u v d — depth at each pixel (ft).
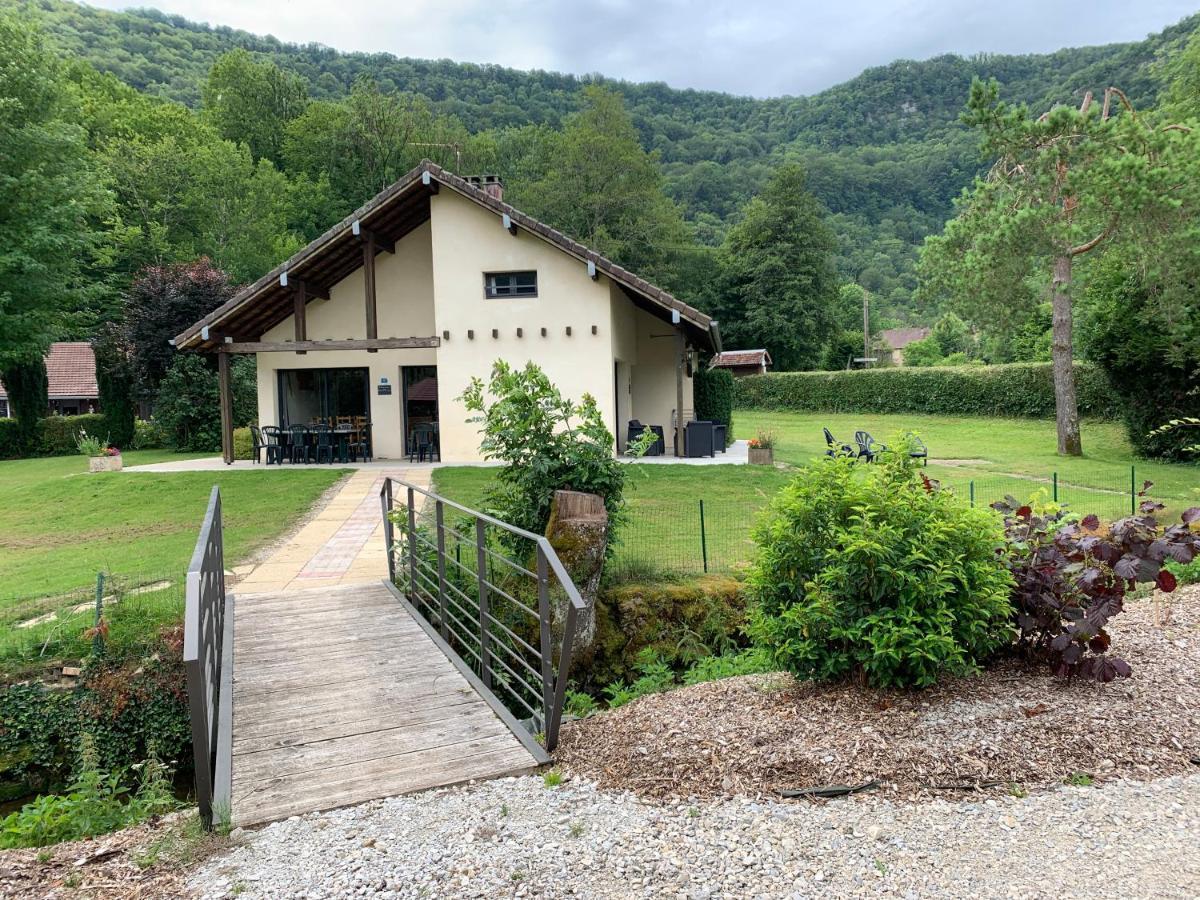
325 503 38.29
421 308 56.90
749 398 120.67
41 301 81.30
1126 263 55.93
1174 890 7.80
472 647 18.44
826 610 12.41
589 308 51.29
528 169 155.84
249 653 17.01
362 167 148.05
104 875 9.04
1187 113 65.41
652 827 9.41
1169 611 16.42
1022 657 14.07
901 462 14.02
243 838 9.71
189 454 71.56
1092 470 52.03
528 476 19.57
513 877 8.45
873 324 199.82
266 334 56.75
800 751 11.09
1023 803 9.64
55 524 36.19
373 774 11.49
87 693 17.24
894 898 7.82
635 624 20.54
